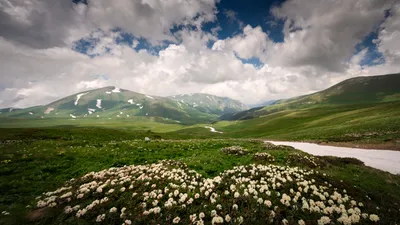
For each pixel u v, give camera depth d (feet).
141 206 31.30
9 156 57.77
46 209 30.68
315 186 37.52
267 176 43.21
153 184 38.78
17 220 27.63
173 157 72.38
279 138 207.41
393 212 31.17
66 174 50.24
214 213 28.60
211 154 74.18
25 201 34.40
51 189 41.01
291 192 34.65
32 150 67.82
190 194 35.06
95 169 54.39
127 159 64.03
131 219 28.14
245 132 385.29
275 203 31.14
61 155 63.87
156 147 87.35
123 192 36.17
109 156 67.21
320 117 390.21
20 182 41.75
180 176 43.93
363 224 26.96
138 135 186.60
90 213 29.17
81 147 78.54
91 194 35.29
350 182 45.39
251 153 78.74
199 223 26.68
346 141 130.52
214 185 38.42
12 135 138.41
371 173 53.06
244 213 28.55
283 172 45.70
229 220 27.14
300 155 68.85
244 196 33.09
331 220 27.02
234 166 55.93
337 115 326.65
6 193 37.17
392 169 60.23
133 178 42.32
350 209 29.12
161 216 28.94
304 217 27.68
